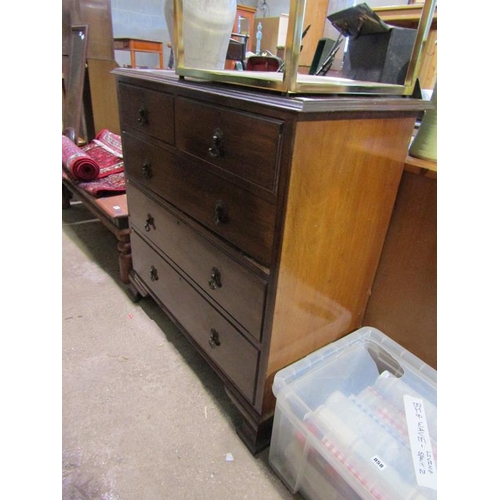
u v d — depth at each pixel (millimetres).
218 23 963
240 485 896
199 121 836
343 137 695
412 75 810
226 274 905
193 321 1144
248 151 713
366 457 730
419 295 973
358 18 910
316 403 929
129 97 1128
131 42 3580
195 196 942
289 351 900
